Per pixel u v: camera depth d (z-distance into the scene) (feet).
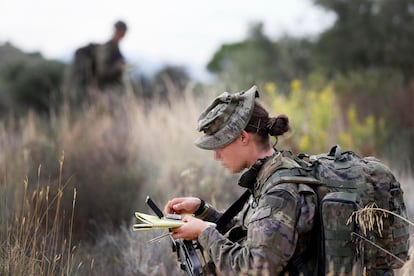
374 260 16.47
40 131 41.50
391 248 16.87
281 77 88.12
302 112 47.93
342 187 16.14
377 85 63.16
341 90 63.36
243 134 16.75
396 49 82.94
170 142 41.88
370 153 45.80
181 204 19.24
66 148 34.50
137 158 37.91
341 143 45.78
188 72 101.91
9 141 37.45
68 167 30.91
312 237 15.89
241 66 90.02
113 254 25.94
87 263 23.71
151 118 45.68
